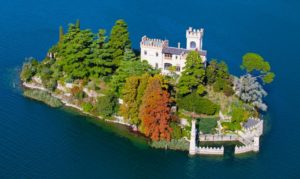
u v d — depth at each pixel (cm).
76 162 19675
